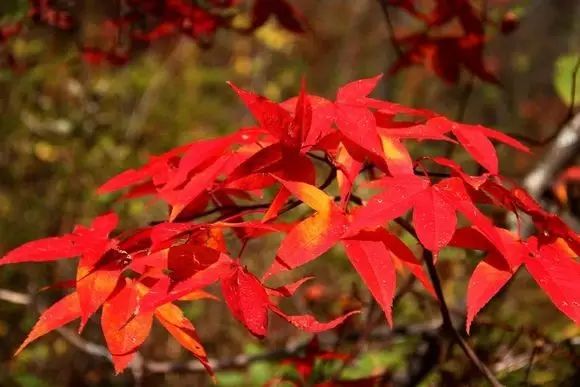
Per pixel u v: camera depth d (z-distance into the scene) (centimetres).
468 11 162
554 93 634
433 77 489
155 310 113
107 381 291
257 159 116
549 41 696
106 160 343
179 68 425
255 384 199
